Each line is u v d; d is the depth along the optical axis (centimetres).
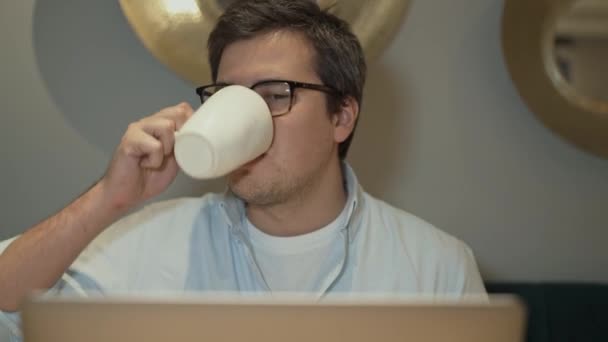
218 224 101
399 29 128
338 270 93
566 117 128
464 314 41
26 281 79
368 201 106
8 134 129
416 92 132
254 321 40
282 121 80
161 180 83
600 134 129
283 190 82
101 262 96
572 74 126
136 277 97
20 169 130
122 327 40
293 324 40
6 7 124
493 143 135
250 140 67
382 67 131
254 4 86
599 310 129
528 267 139
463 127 134
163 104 130
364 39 121
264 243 95
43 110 128
